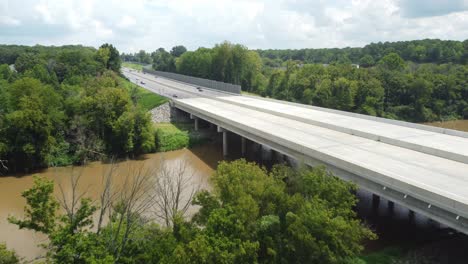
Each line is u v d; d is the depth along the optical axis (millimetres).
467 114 109875
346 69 115500
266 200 22547
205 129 78500
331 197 22859
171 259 17141
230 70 149375
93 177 50344
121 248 18594
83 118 60719
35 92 58344
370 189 31359
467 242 29484
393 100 110750
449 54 164625
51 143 55875
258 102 82812
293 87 118625
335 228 19859
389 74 113312
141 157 62062
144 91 102062
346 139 43750
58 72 107562
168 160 59219
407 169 31750
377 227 33312
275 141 44500
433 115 108250
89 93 66875
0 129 54281
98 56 124938
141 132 62500
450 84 110375
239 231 19344
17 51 172000
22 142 53875
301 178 24516
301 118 56812
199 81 132625
